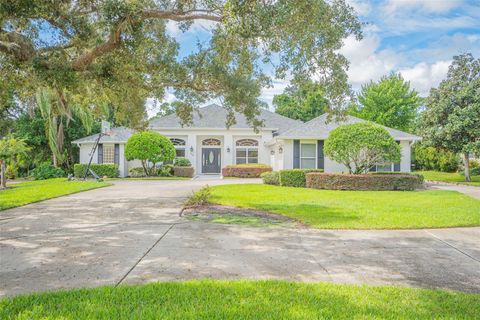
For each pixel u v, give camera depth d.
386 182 15.26
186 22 9.30
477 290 3.81
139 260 4.80
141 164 26.22
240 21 5.72
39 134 28.22
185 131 26.28
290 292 3.55
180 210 9.45
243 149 26.73
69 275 4.16
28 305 3.16
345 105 8.96
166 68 10.41
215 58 10.24
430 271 4.46
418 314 3.07
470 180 22.27
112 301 3.27
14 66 7.88
